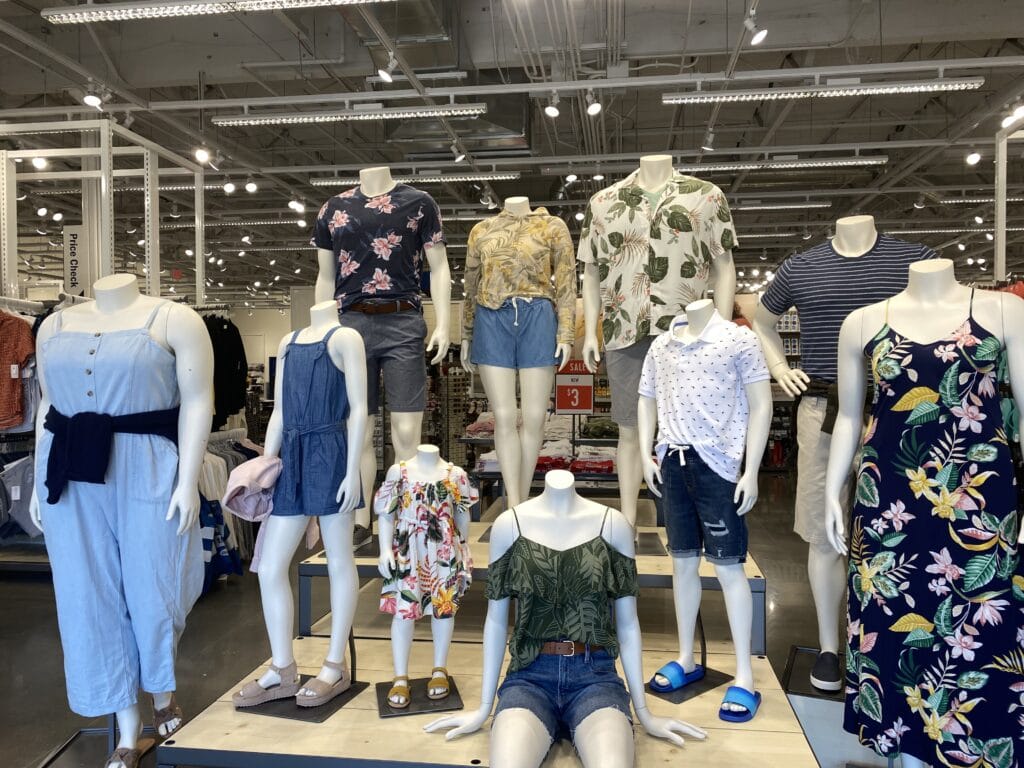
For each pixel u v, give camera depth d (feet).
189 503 7.88
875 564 6.57
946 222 42.37
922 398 6.42
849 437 7.24
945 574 6.27
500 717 6.61
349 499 8.26
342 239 10.61
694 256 9.73
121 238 47.91
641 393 8.61
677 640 10.92
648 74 27.61
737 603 8.03
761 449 7.73
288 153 36.55
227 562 16.48
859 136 33.81
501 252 10.80
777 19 22.43
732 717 7.84
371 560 10.68
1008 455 6.23
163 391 7.95
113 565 7.81
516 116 27.50
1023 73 26.58
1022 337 6.29
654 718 7.36
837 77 26.63
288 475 8.27
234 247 53.62
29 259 54.13
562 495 7.15
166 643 7.93
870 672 6.59
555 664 7.09
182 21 24.68
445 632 8.48
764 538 20.83
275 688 8.43
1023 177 37.70
